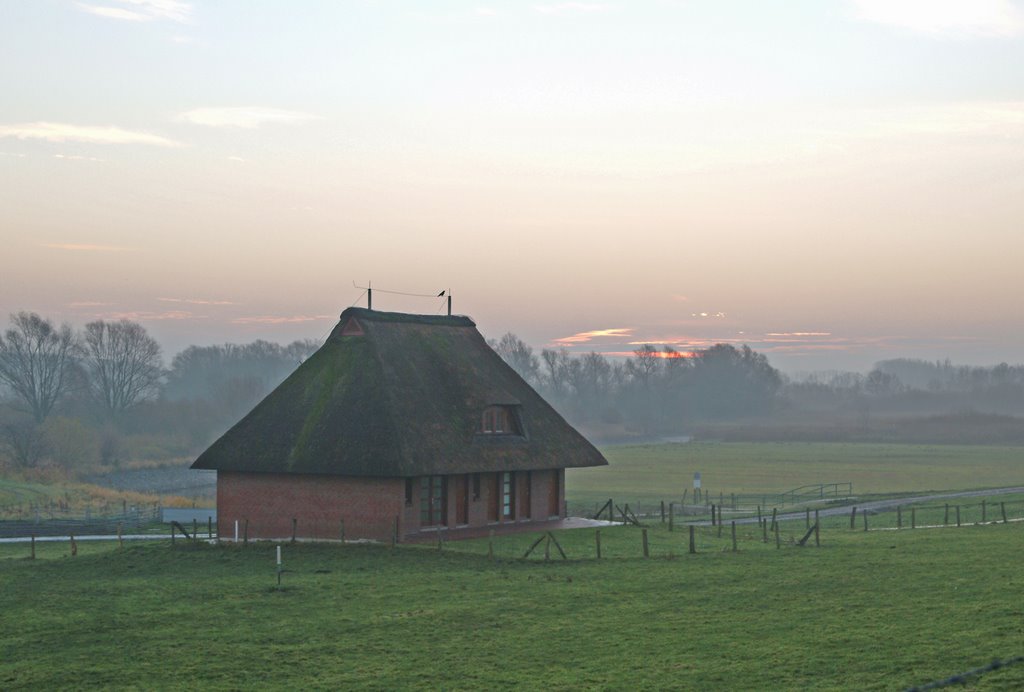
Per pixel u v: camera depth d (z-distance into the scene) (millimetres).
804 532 69062
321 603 43219
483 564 52500
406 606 42406
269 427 64375
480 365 70312
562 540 62312
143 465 167875
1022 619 35438
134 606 43312
